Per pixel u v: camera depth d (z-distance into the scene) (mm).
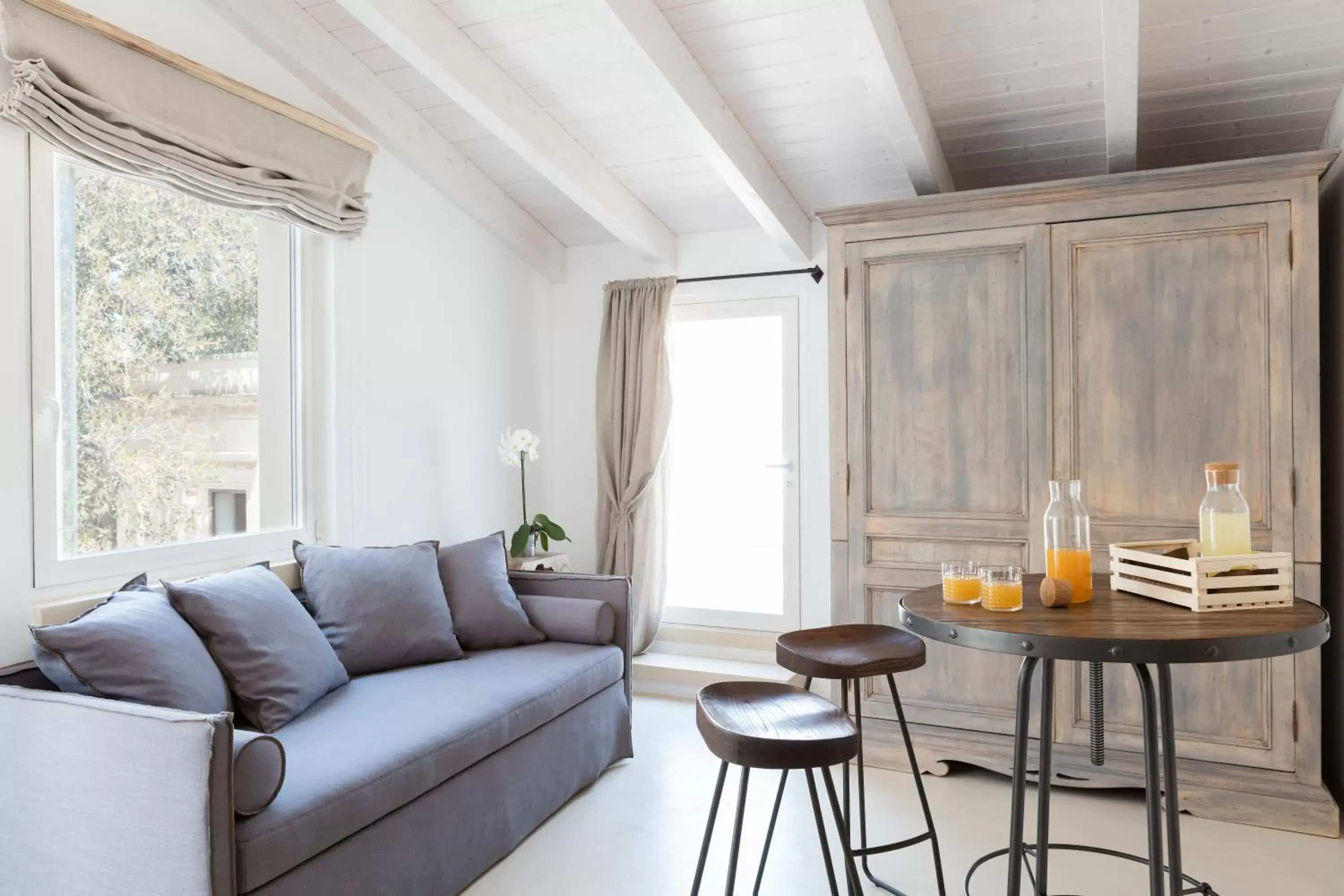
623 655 3416
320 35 3129
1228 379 2928
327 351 3336
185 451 2861
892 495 3377
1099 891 2402
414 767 2191
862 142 3561
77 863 1777
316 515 3330
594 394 4723
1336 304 3064
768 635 4402
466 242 4082
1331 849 2654
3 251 2311
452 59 3025
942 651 3297
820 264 4262
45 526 2420
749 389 4469
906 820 2859
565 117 3545
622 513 4430
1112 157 3170
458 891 2373
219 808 1671
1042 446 3137
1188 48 2836
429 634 3014
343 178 3312
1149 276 3020
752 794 3070
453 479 3998
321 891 1924
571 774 2959
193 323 2887
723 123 3281
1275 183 2857
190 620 2346
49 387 2434
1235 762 2893
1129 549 2047
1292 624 1612
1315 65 2869
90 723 1765
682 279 4527
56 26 2350
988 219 3225
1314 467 2812
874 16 2598
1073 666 3086
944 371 3297
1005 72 3029
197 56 2805
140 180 2635
